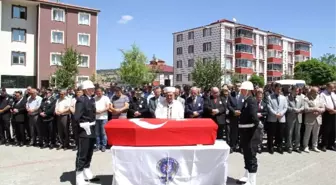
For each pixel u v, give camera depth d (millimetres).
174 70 63281
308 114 9805
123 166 5695
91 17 42875
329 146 10352
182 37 61844
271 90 11039
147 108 9789
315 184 6414
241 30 57156
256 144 6227
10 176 6941
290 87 10477
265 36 65000
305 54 74875
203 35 58031
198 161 5742
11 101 11141
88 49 42594
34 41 39844
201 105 9359
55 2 40344
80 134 6293
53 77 36125
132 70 53969
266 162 8344
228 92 10141
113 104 9961
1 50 37719
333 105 10039
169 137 5816
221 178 5809
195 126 5879
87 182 6461
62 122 9984
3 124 11070
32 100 10555
